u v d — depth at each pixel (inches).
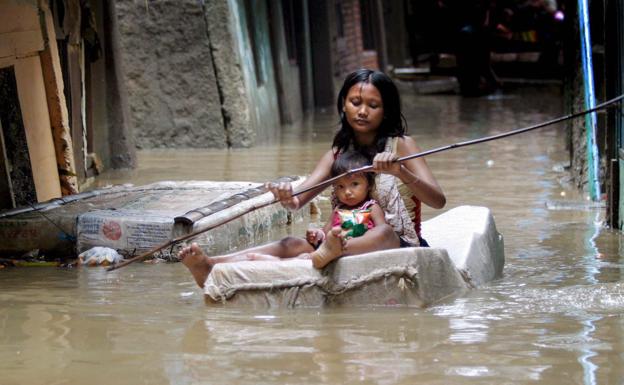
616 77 535.8
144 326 338.6
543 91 1544.0
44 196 577.6
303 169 812.0
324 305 362.0
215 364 292.5
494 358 295.1
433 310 354.0
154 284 416.8
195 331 330.0
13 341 322.3
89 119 781.9
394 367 287.0
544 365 288.2
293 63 1309.1
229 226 498.0
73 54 716.0
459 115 1247.5
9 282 424.8
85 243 483.2
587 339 315.0
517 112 1263.5
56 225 483.8
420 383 273.1
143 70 997.8
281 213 564.1
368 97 390.6
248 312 356.8
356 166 383.2
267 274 365.7
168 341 318.7
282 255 387.9
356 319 342.0
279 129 1156.5
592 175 627.8
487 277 414.0
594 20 710.5
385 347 307.3
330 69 1457.9
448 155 871.7
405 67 1979.6
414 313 349.7
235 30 1004.6
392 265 358.0
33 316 356.8
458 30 1496.1
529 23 1501.0
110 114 826.8
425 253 363.6
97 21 797.2
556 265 449.7
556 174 749.3
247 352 304.3
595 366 287.4
